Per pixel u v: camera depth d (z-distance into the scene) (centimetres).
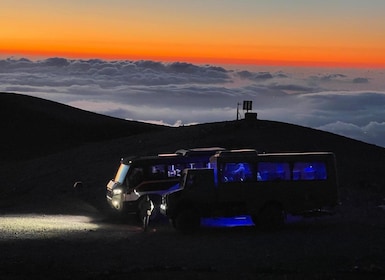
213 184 2472
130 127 9462
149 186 2800
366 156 4775
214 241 2222
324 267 1703
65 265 1714
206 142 5122
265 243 2161
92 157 5494
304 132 5381
